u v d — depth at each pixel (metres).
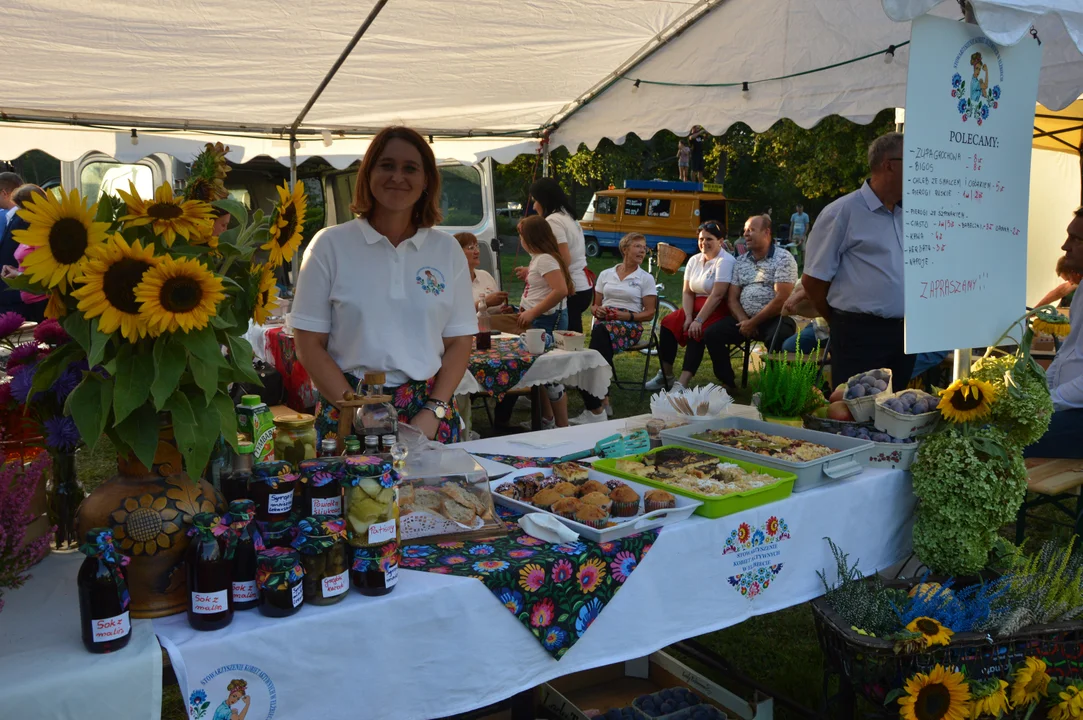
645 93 4.75
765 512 2.00
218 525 1.31
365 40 3.94
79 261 1.18
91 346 1.21
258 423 1.61
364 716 1.44
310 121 5.55
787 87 4.00
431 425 2.27
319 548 1.37
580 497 1.96
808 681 2.72
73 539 1.67
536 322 5.50
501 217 22.75
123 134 5.27
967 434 2.25
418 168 2.19
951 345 2.24
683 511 1.86
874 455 2.34
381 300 2.24
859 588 2.07
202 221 1.32
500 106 5.40
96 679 1.20
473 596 1.53
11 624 1.34
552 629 1.64
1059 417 3.14
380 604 1.43
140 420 1.29
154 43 3.71
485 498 1.85
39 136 5.04
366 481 1.44
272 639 1.33
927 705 1.88
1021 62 2.28
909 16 1.95
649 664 2.47
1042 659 2.04
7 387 1.49
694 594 1.89
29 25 3.39
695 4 4.00
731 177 33.31
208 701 1.28
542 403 5.04
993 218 2.30
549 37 4.14
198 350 1.24
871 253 3.46
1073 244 3.32
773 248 6.36
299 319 2.25
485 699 1.58
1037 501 3.14
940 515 2.23
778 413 2.65
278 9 3.45
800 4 3.78
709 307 6.51
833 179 21.36
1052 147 7.33
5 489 1.30
